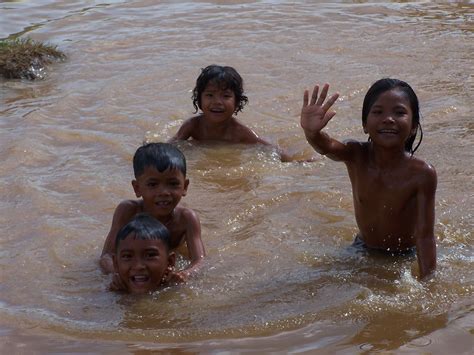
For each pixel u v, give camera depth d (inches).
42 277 147.9
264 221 160.9
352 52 232.2
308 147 187.6
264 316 138.9
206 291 144.8
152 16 268.7
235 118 191.5
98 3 285.1
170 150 152.6
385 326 136.3
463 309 139.1
